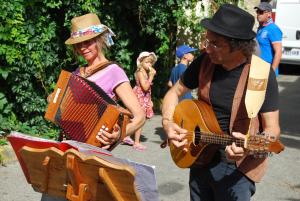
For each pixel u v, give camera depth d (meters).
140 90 7.06
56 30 6.96
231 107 2.96
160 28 8.46
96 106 2.87
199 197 3.18
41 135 6.80
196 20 9.67
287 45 13.60
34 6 6.54
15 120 6.65
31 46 6.54
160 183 5.64
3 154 5.83
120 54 8.12
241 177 3.00
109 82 3.11
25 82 6.59
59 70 7.07
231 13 2.83
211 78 3.05
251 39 2.86
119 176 2.48
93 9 7.09
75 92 2.91
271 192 5.53
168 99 3.34
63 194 2.76
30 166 2.85
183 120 3.12
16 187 5.25
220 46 2.84
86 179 2.63
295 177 6.04
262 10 7.34
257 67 2.84
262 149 2.65
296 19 13.46
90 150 2.64
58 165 2.72
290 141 7.63
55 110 2.94
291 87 12.31
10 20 6.23
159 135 7.66
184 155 3.11
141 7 8.05
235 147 2.67
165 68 9.27
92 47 3.14
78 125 2.90
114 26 7.88
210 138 2.96
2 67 6.35
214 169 3.05
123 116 2.88
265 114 2.88
